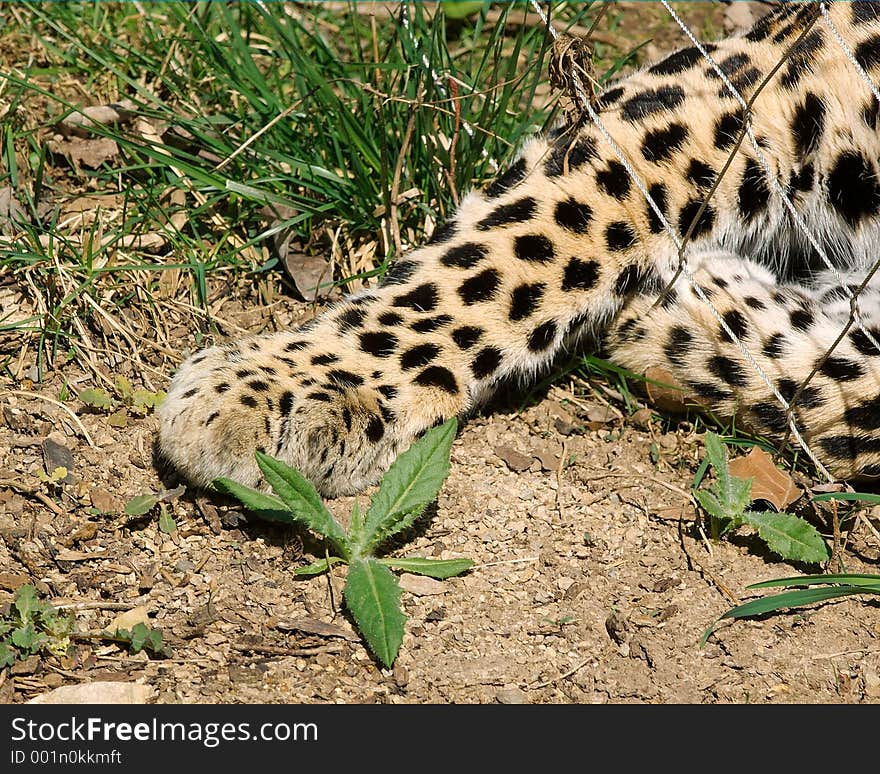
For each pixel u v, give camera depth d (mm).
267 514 4309
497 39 6254
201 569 4242
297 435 4320
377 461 4492
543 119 5945
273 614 4117
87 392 4793
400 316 4656
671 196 4820
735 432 4961
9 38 6398
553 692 3973
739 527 4562
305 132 5828
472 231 4730
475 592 4266
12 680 3848
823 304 4949
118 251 5402
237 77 6004
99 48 6320
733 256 5059
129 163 5848
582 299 4781
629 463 4859
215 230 5641
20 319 5129
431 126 5504
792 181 4941
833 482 4719
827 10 4992
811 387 4738
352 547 4211
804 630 4207
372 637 3930
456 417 4645
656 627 4188
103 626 4031
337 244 5484
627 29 7332
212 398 4348
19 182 5691
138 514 4293
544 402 5066
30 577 4133
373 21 5816
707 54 4875
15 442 4641
